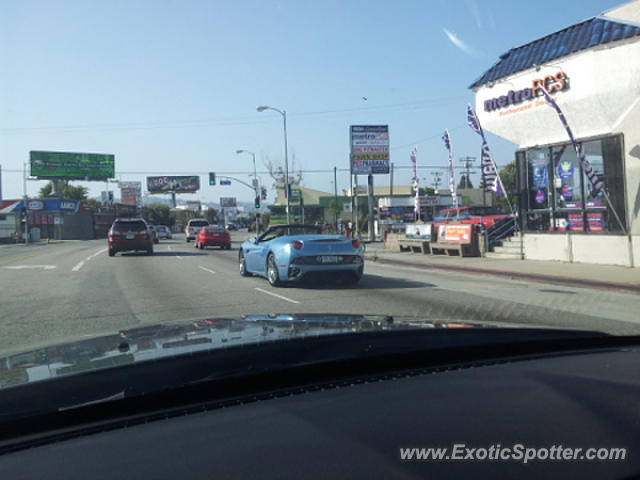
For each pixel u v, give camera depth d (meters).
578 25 14.48
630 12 13.24
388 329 2.62
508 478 1.33
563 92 14.26
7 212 61.81
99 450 1.55
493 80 16.56
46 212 61.75
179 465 1.44
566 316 7.33
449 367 2.46
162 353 2.10
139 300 9.23
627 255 13.23
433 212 51.47
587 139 14.08
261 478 1.34
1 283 12.20
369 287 10.71
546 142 15.45
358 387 2.12
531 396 1.95
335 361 2.29
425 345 2.50
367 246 27.92
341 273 10.23
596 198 14.06
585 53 13.58
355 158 34.22
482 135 17.33
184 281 12.20
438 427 1.65
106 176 77.25
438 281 11.93
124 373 1.90
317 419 1.75
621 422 1.69
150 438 1.63
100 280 12.62
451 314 7.41
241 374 2.05
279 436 1.61
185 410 1.88
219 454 1.49
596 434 1.59
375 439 1.56
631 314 7.51
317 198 69.94
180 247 32.12
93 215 68.69
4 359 2.19
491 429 1.63
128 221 22.84
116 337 2.58
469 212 21.62
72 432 1.71
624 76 12.74
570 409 1.81
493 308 8.01
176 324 2.97
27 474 1.41
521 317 7.23
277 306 8.33
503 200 59.25
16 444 1.63
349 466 1.39
